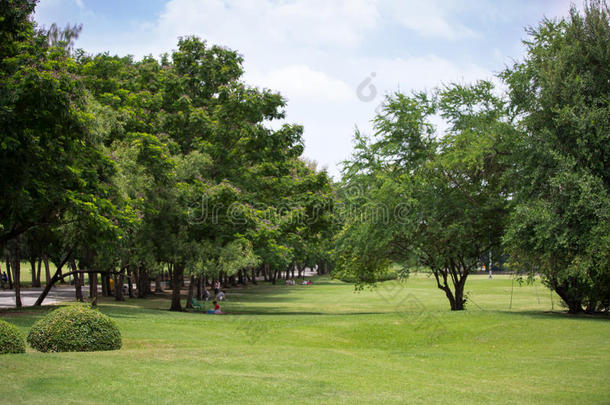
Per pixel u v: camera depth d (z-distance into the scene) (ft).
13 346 33.96
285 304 134.41
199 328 60.75
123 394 25.59
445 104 88.84
